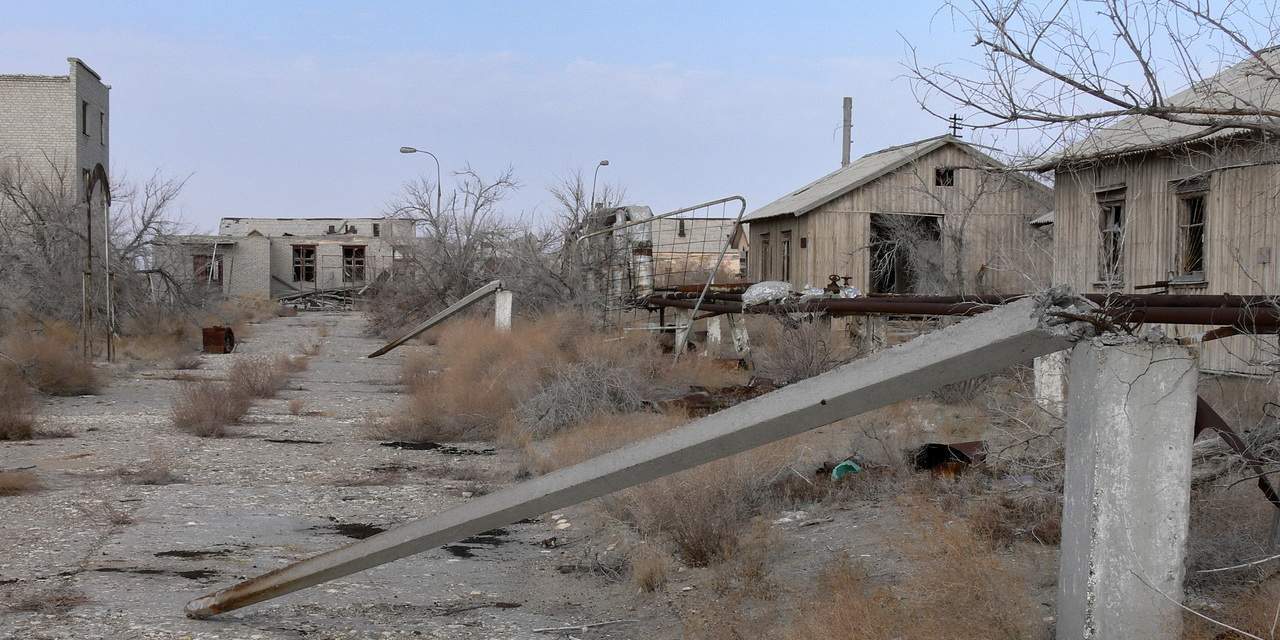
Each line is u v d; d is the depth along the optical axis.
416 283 30.05
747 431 3.70
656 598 5.45
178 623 4.96
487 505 4.37
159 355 22.17
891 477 7.07
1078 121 3.98
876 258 27.28
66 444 10.89
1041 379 7.07
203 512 7.76
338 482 9.15
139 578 5.84
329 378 19.06
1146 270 14.62
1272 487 4.31
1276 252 12.28
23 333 17.53
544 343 15.23
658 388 13.69
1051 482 5.46
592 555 6.46
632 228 20.47
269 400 15.59
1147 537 3.28
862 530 5.96
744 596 5.19
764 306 14.89
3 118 38.75
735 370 15.23
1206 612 3.82
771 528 6.34
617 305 19.88
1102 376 3.28
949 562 4.23
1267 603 3.57
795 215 28.03
